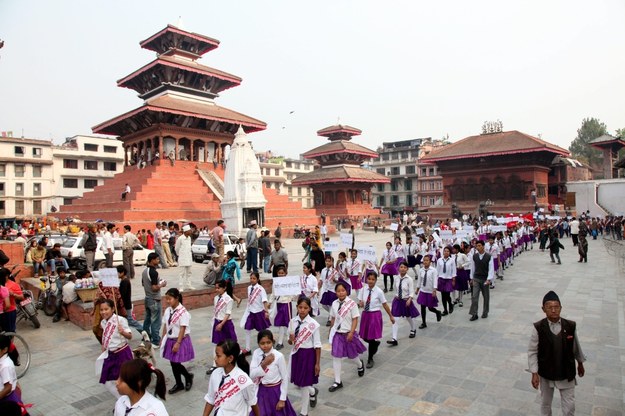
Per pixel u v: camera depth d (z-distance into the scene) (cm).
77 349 1027
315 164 9475
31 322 1252
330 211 6794
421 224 4950
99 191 4653
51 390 805
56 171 6438
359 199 7062
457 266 1425
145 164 4525
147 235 2452
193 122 4566
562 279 1903
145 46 5238
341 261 1384
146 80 5119
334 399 749
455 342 1055
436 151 7131
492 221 3516
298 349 684
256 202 3253
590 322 1198
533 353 589
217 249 1859
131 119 4559
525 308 1385
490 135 6862
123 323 720
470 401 730
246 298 1544
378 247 3356
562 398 578
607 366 872
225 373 514
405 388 790
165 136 4359
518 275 2045
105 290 970
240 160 3300
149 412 414
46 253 1731
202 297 1446
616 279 1886
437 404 721
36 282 1556
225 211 3344
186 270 1457
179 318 767
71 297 1250
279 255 1594
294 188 9569
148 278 1031
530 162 6184
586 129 10800
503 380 816
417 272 2119
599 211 5972
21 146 6125
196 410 715
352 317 796
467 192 6881
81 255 1933
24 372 858
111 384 691
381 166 9975
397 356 966
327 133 7338
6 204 5966
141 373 418
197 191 4128
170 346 767
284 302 1025
